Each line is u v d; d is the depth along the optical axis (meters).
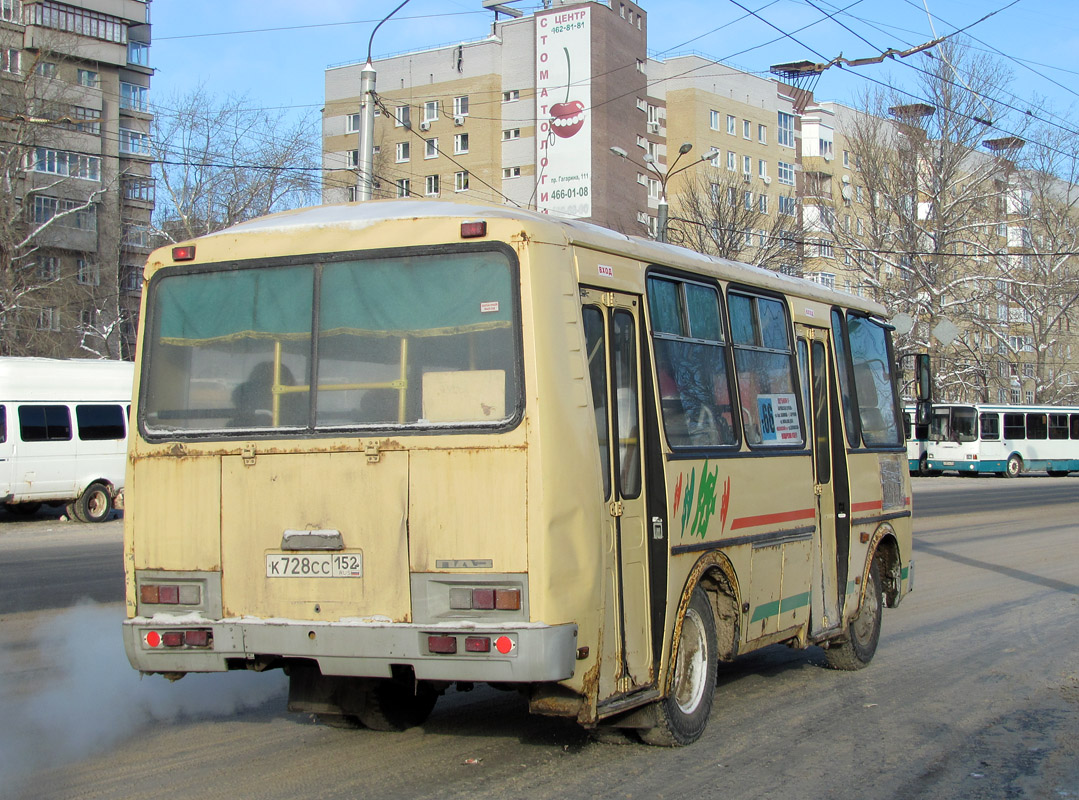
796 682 8.91
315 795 5.64
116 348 42.69
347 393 5.77
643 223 61.91
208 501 5.90
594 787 5.88
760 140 71.38
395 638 5.44
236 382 6.01
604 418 6.06
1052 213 51.62
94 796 5.60
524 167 63.34
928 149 47.16
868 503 9.70
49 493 21.86
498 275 5.61
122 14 54.97
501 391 5.48
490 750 6.58
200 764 6.20
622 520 6.09
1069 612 12.31
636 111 62.06
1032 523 23.81
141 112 56.19
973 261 51.44
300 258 5.98
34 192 42.06
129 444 6.12
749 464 7.61
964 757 6.70
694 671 6.96
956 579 15.01
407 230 5.81
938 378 48.19
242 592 5.79
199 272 6.18
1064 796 5.97
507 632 5.28
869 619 9.73
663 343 6.76
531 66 63.16
